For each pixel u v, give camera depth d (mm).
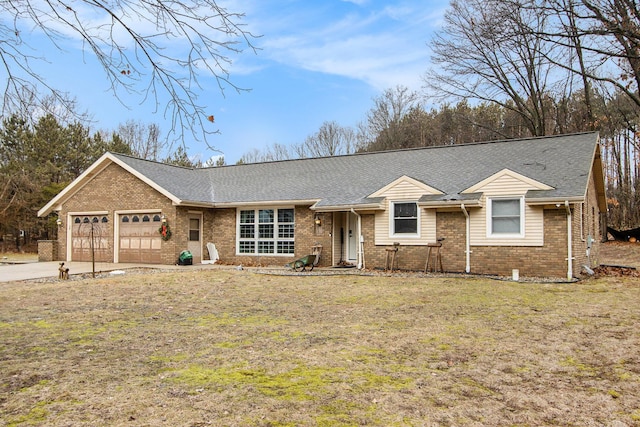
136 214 21234
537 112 29594
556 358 5844
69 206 22906
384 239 17484
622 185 35219
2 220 33844
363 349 6234
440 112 42812
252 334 7164
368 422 3887
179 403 4285
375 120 44938
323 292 11906
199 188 22438
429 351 6148
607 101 30141
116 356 5930
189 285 13086
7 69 4484
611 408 4262
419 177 18312
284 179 22109
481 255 15828
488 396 4535
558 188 14688
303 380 4957
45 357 5887
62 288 12633
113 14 4480
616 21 12250
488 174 16906
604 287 12586
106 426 3777
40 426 3779
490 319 8328
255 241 20781
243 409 4145
